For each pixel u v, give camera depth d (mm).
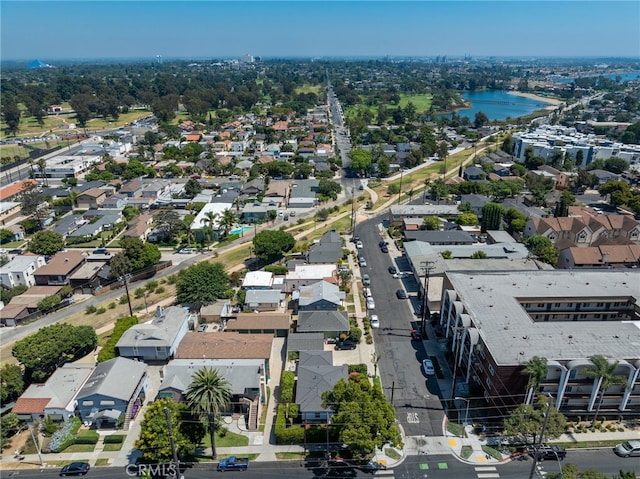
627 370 63906
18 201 165125
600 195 176125
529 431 60281
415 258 114812
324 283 102625
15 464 62688
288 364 81688
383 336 90438
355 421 57906
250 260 127250
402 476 59781
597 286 85000
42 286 111375
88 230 146000
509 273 90875
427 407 71312
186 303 100188
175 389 68688
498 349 66562
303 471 60719
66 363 82250
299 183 194000
